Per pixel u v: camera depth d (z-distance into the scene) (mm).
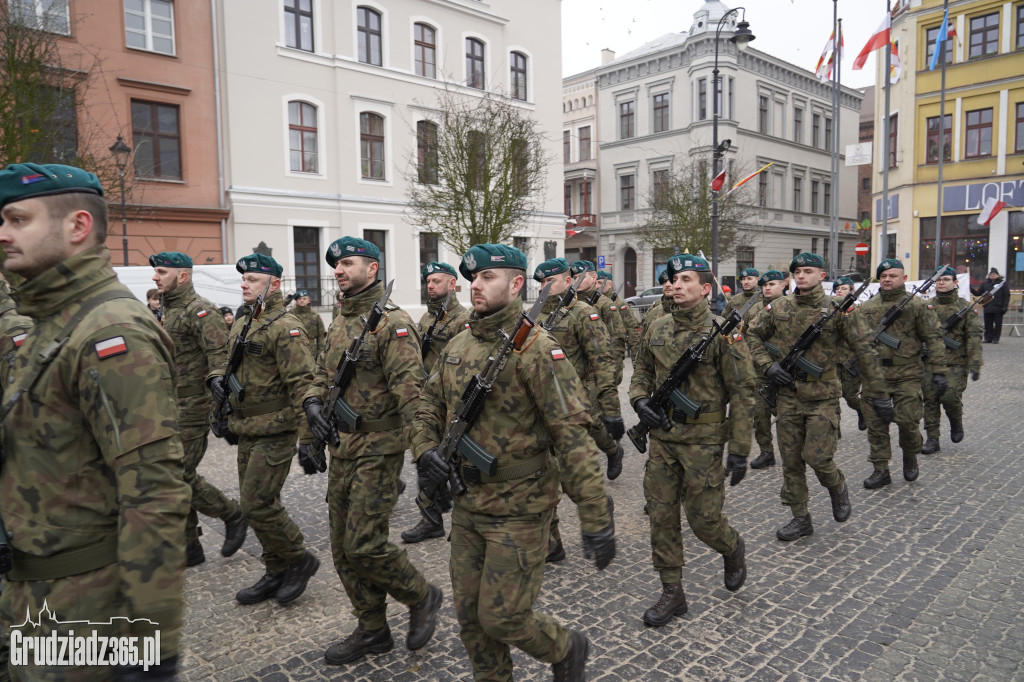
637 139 36125
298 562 3865
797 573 4184
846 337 4805
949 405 7316
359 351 3166
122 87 15992
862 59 21094
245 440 3773
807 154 38219
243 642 3436
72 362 1612
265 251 16953
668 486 3643
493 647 2514
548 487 2494
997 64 23688
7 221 1663
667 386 3596
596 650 3305
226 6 17484
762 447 6727
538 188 17281
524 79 24719
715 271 17250
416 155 21250
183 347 4465
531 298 23516
